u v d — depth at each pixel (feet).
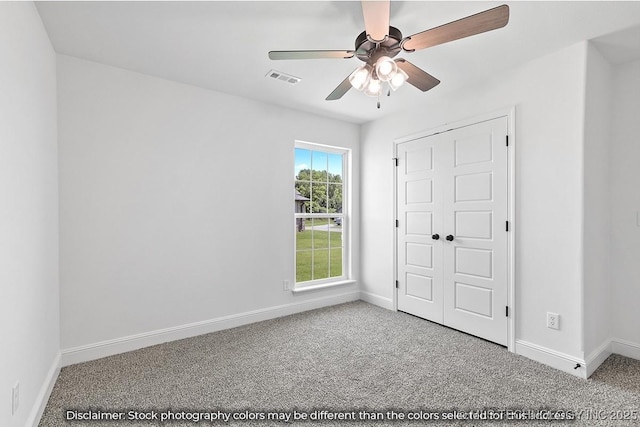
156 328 9.00
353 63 8.25
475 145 9.43
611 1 5.74
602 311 8.01
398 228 12.09
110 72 8.33
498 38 7.03
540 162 7.94
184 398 6.40
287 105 11.40
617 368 7.54
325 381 7.04
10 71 4.77
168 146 9.21
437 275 10.64
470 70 8.65
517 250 8.43
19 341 5.02
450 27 5.11
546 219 7.82
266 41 7.18
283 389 6.72
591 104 7.38
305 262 12.58
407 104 11.18
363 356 8.26
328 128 12.76
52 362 6.95
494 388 6.75
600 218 7.86
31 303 5.62
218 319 10.10
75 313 7.83
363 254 13.61
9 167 4.70
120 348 8.41
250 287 10.80
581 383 6.91
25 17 5.42
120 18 6.28
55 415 5.89
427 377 7.20
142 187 8.79
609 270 8.34
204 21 6.41
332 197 13.38
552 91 7.72
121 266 8.47
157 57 7.91
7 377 4.55
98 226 8.14
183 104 9.48
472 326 9.57
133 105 8.66
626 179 8.11
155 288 8.99
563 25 6.53
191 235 9.61
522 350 8.27
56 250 7.38
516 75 8.43
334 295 12.99
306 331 10.02
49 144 6.91
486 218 9.17
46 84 6.74
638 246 7.98
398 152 12.06
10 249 4.70
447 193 10.27
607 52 7.66
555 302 7.66
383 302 12.59
